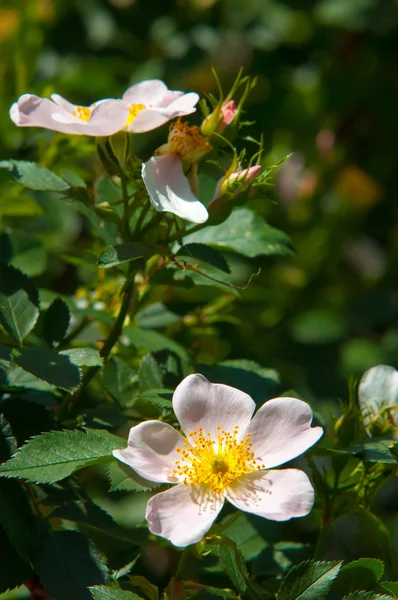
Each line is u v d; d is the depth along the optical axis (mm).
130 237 705
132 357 779
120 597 654
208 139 693
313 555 713
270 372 725
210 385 672
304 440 666
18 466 658
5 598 771
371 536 709
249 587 666
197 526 652
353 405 704
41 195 854
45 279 874
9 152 856
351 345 1096
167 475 662
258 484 662
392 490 882
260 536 715
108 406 719
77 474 770
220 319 815
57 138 823
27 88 894
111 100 685
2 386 710
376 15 1108
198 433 668
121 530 680
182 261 699
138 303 743
